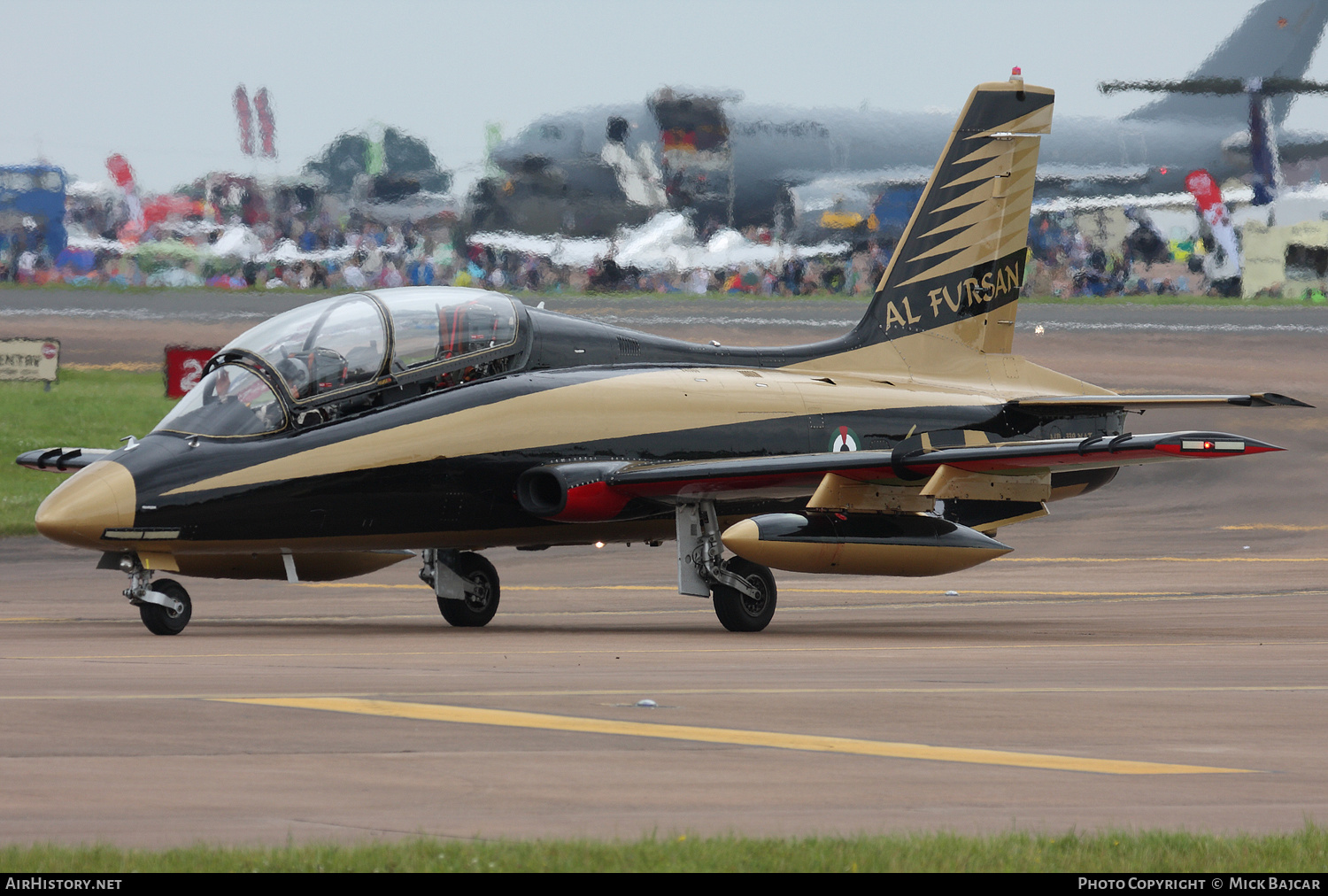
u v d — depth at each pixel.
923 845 22.86
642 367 72.81
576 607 83.44
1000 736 34.75
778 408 74.44
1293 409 189.00
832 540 66.25
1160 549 123.56
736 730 34.78
